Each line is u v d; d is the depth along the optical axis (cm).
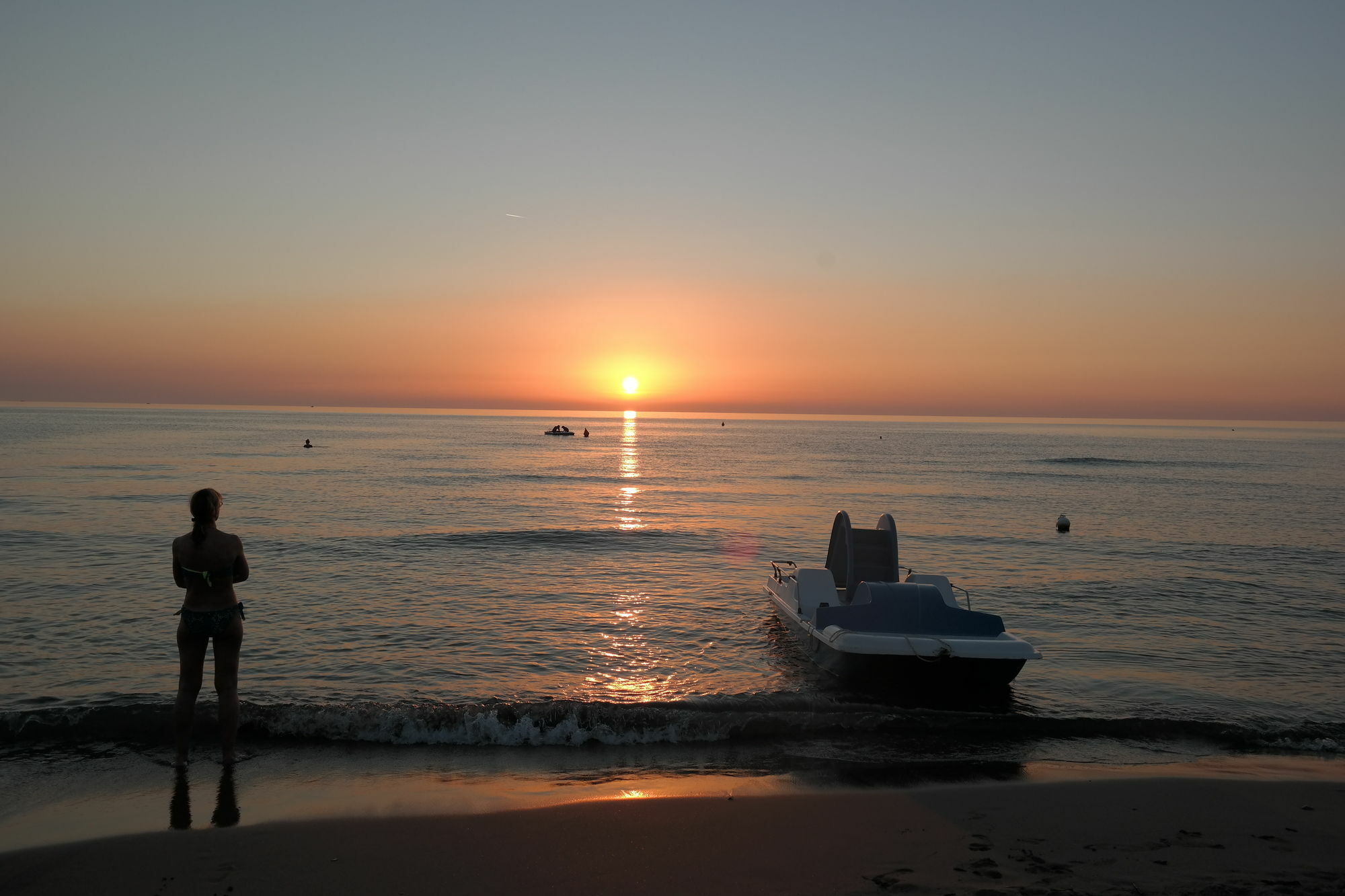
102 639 1116
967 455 9456
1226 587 1717
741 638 1218
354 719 770
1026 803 625
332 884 480
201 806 599
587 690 960
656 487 4612
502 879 488
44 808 593
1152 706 933
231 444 8612
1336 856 533
